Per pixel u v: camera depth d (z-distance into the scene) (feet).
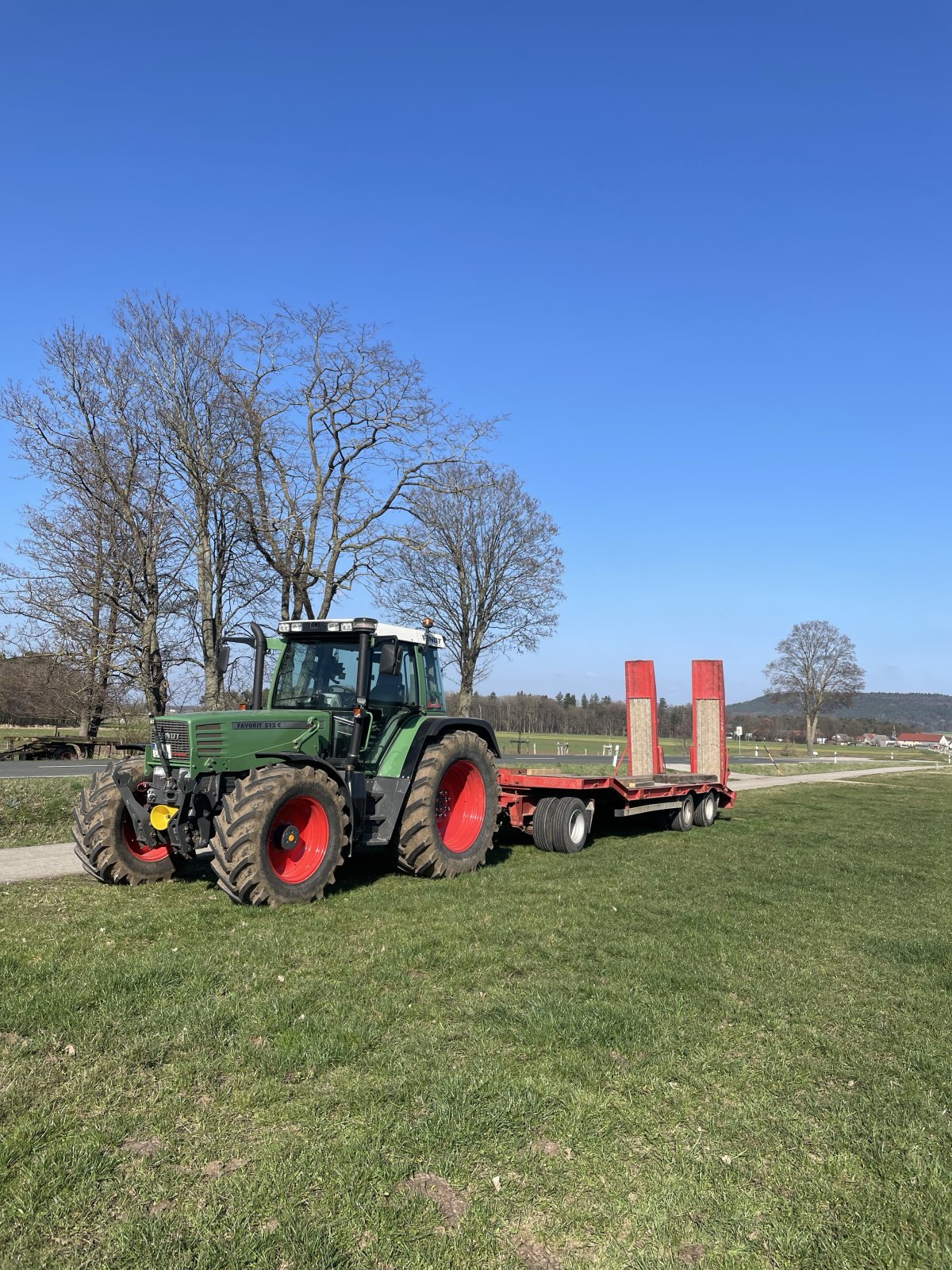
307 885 23.11
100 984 15.64
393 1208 9.21
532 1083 12.24
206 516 75.46
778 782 86.79
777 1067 13.29
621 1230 9.07
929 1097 12.39
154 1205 9.18
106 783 25.50
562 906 23.67
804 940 21.16
